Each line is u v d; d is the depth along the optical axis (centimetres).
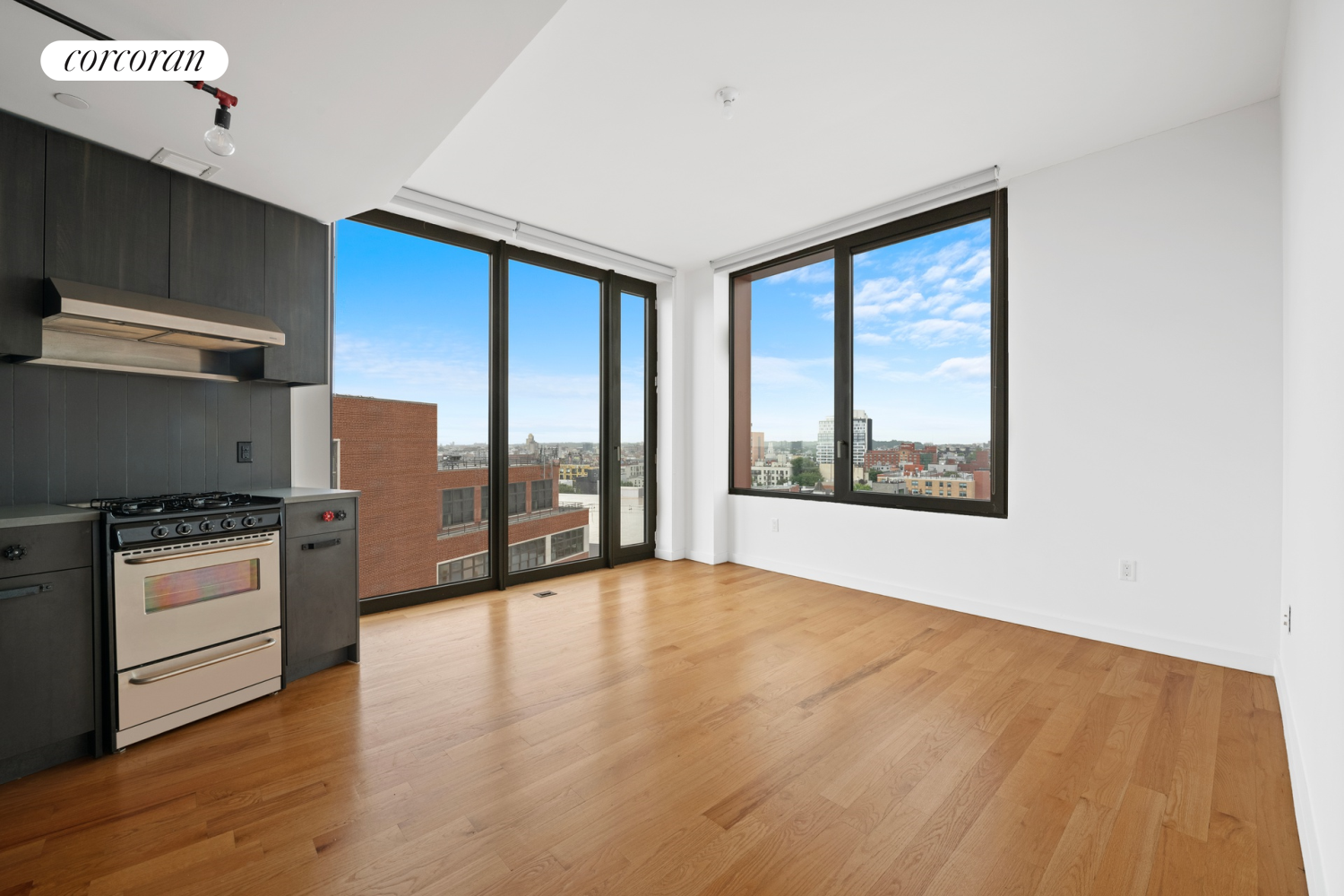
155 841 154
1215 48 227
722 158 315
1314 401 174
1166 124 281
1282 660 240
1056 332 323
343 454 349
